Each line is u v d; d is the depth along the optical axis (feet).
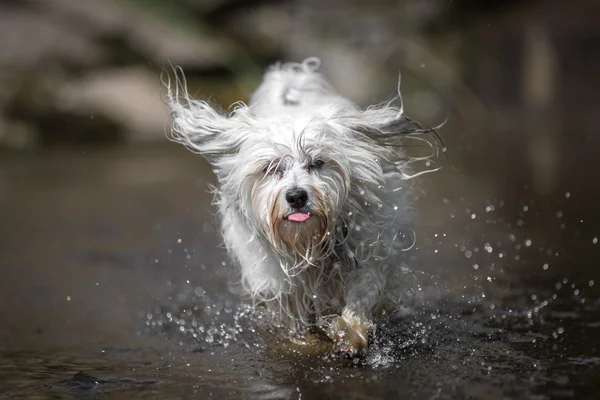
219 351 24.27
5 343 25.64
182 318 28.25
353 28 118.93
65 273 35.29
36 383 21.24
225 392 19.92
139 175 67.56
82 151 84.33
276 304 26.00
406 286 26.11
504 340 23.73
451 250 35.45
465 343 23.53
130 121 92.63
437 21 119.75
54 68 91.09
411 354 22.66
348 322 23.13
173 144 89.76
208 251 38.96
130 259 37.68
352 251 24.23
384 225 24.52
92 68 94.38
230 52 101.60
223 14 109.60
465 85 114.21
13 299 31.17
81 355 24.20
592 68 117.29
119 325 27.61
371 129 25.08
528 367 21.08
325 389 19.76
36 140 86.12
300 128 24.23
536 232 39.09
